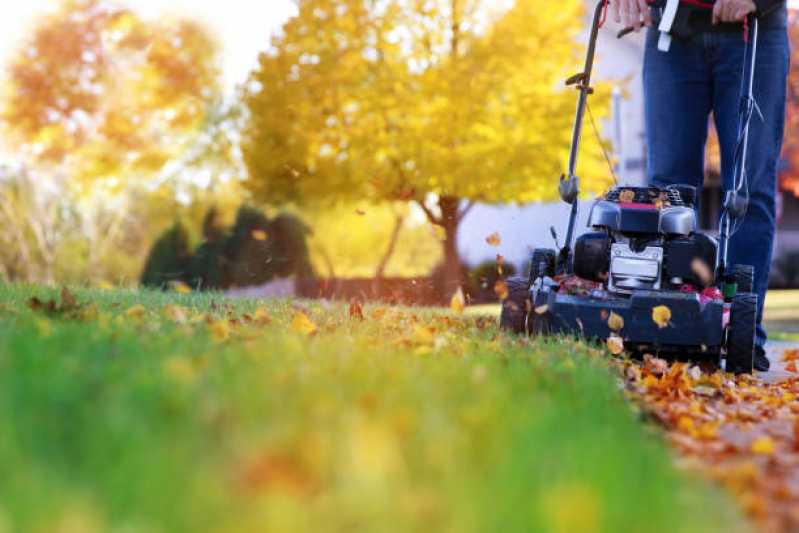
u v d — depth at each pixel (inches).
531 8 647.8
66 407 90.7
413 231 727.1
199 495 69.3
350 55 653.3
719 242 232.5
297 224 700.7
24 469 71.4
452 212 697.6
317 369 124.8
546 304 223.0
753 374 243.4
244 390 103.2
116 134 770.8
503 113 658.2
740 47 253.1
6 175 725.9
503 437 93.3
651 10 258.1
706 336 216.8
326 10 651.5
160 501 68.1
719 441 142.2
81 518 62.9
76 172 765.9
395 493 74.2
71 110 795.4
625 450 100.3
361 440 79.0
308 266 703.7
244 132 695.1
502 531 69.7
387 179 656.4
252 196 709.9
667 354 239.6
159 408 94.6
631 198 235.0
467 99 645.9
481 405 106.7
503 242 885.8
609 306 219.1
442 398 110.3
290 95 655.1
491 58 644.7
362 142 653.9
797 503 106.3
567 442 94.7
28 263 721.0
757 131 254.7
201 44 786.2
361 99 650.8
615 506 77.2
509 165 644.1
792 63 818.8
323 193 677.9
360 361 135.3
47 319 179.2
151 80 786.2
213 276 691.4
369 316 244.2
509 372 146.6
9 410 84.1
